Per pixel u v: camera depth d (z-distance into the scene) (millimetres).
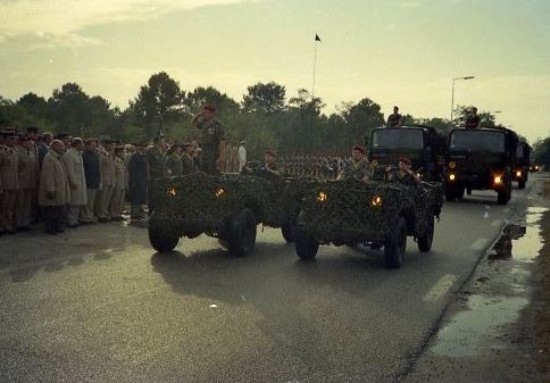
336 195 9781
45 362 5086
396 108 24625
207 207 10148
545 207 22641
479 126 24984
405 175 10906
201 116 11039
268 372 5008
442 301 7594
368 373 5059
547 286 8578
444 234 14047
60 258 9688
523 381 4977
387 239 9508
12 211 12586
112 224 14453
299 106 67000
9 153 12344
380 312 6992
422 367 5238
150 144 17500
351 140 68625
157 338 5789
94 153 14477
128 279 8289
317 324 6430
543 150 149875
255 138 51656
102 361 5145
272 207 11109
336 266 9766
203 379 4824
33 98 108438
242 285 8156
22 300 7008
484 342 5984
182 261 9766
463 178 23891
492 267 10008
